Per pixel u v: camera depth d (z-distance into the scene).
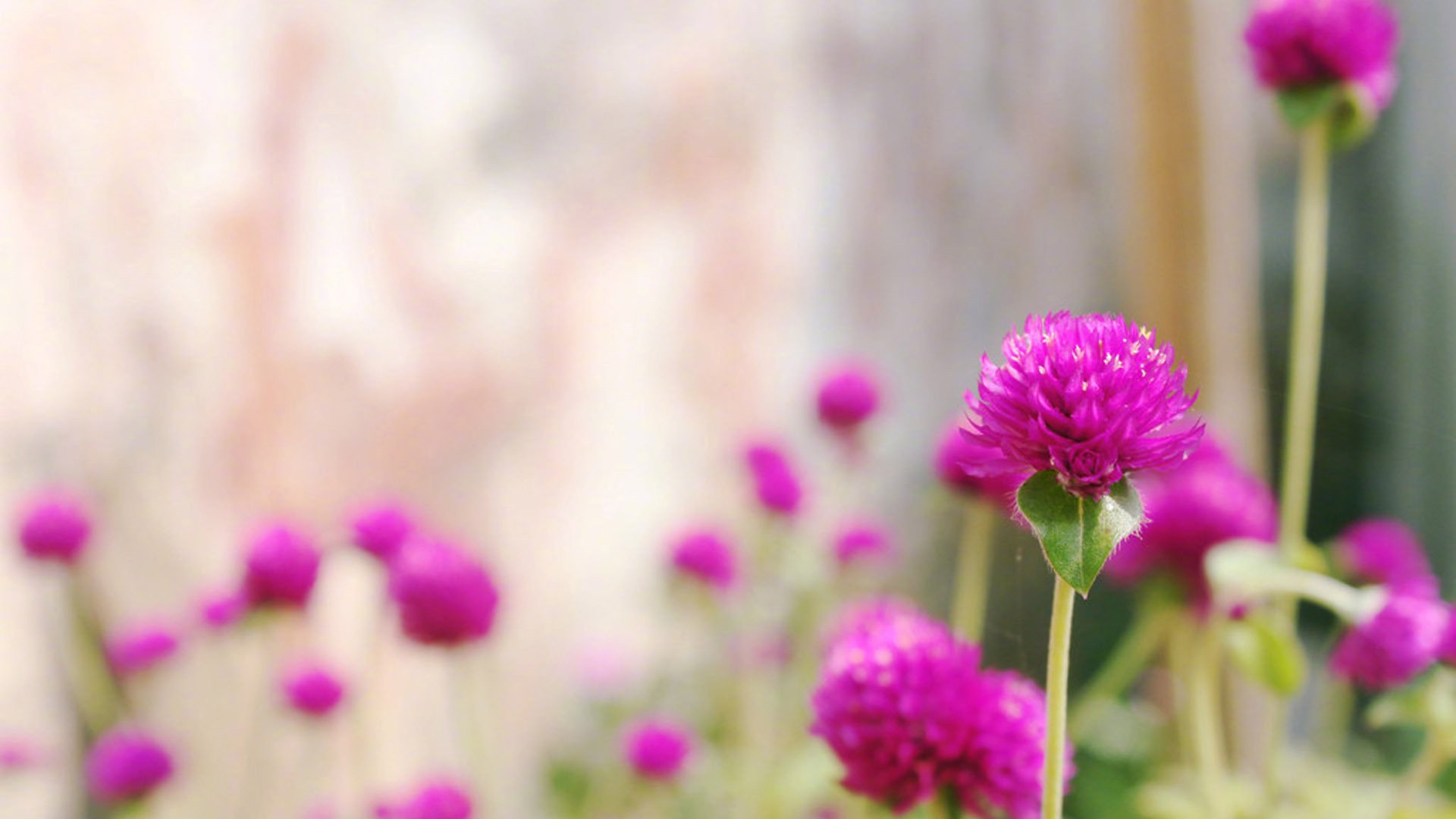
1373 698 0.86
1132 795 0.79
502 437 0.91
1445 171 1.29
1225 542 0.71
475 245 0.91
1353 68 0.71
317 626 0.86
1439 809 0.74
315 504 0.87
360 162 0.89
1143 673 0.90
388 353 0.89
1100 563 0.54
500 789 0.84
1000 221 1.15
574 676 0.91
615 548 0.93
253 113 0.87
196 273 0.86
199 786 0.84
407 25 0.90
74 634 0.84
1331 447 1.19
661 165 0.97
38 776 0.84
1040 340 0.57
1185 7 0.83
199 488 0.86
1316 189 0.72
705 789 0.83
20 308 0.84
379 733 0.87
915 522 1.02
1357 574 0.78
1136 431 0.54
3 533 0.84
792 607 0.82
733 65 0.99
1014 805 0.64
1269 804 0.74
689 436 0.97
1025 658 0.68
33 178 0.84
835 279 1.06
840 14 1.05
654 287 0.96
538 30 0.93
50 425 0.84
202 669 0.85
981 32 1.12
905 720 0.64
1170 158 0.84
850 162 1.07
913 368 1.10
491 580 0.72
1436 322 1.29
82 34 0.85
